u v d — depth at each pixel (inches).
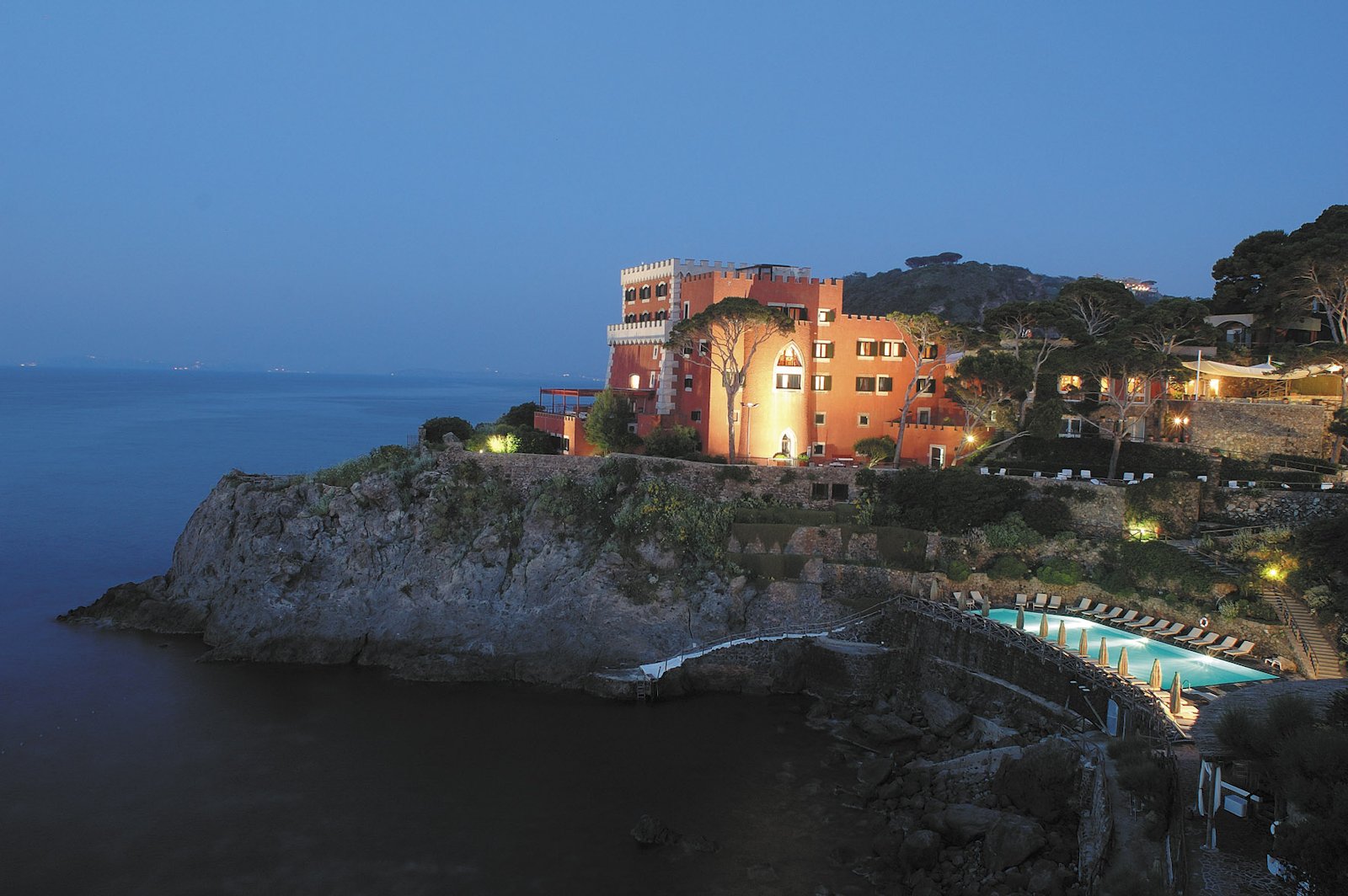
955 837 1503.4
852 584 2410.2
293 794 1747.0
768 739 1993.1
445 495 2620.6
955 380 2856.8
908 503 2600.9
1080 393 3073.3
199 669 2374.5
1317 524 1993.1
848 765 1862.7
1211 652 1873.8
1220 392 2992.1
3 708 2119.8
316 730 2031.3
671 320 3250.5
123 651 2498.8
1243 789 1184.2
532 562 2504.9
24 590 3149.6
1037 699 1843.0
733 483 2684.5
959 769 1734.7
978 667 2011.6
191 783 1785.2
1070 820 1494.8
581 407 3299.7
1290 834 941.8
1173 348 2933.1
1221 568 2097.7
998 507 2474.2
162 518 4463.6
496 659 2358.5
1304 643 1790.1
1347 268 2532.0
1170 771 1282.0
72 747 1932.8
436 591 2502.5
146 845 1568.7
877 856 1523.1
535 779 1809.8
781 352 3093.0
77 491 5147.6
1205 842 1111.0
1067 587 2257.6
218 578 2664.9
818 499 2679.6
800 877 1473.9
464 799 1729.8
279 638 2464.3
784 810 1685.5
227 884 1457.9
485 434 3174.2
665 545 2461.9
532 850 1560.0
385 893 1435.8
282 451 6973.4
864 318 3233.3
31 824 1632.6
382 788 1770.4
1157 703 1508.4
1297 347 2568.9
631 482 2667.3
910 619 2192.4
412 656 2409.0
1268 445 2524.6
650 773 1835.6
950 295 7096.5
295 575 2536.9
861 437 3250.5
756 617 2386.8
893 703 2103.8
